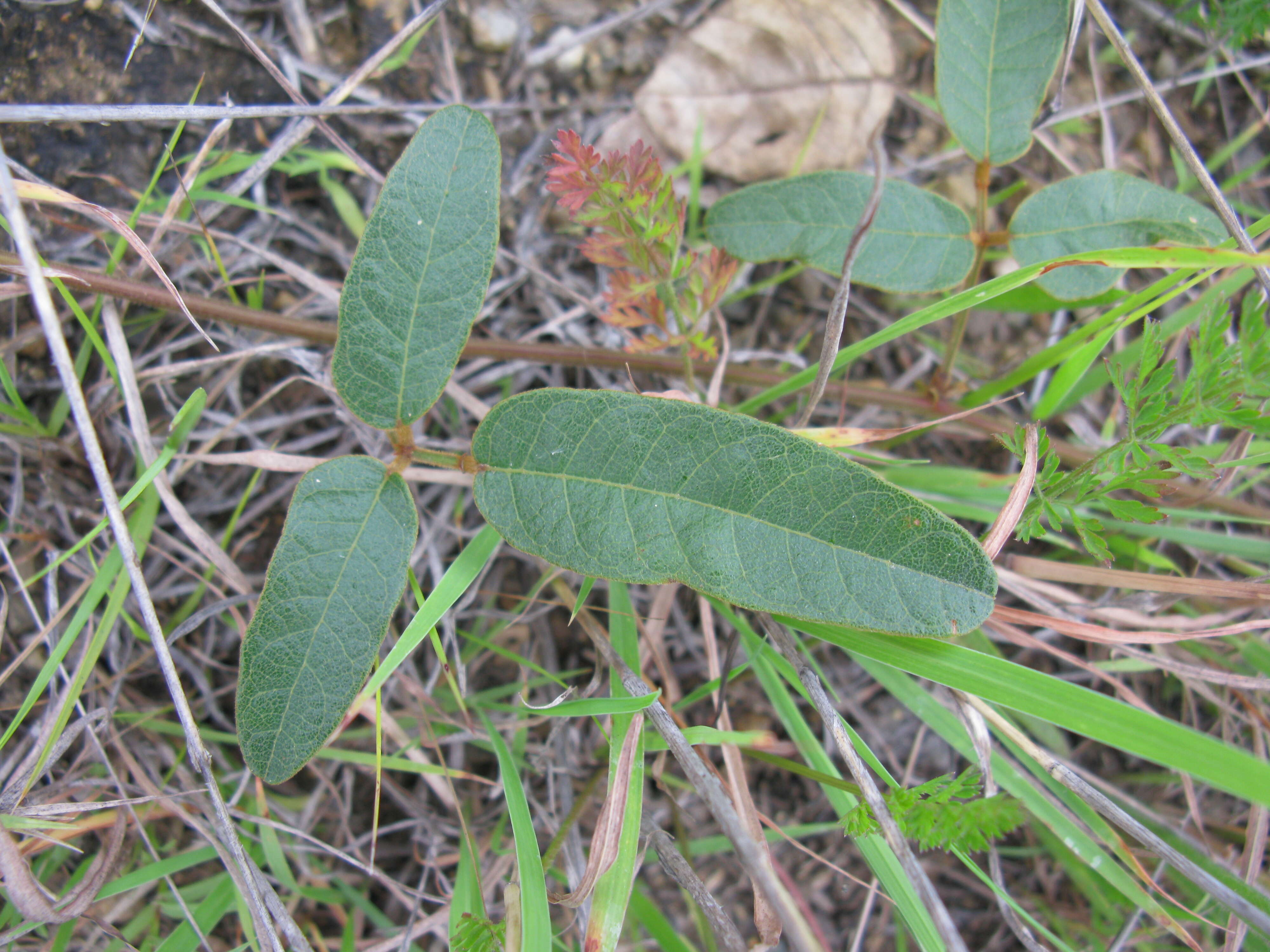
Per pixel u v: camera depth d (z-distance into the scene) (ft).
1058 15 0.72
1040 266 0.67
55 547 0.82
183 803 0.79
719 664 0.88
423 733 0.81
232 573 0.79
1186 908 0.76
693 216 0.86
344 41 0.84
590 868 0.66
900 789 0.65
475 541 0.70
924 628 0.60
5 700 0.80
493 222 0.63
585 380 0.89
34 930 0.76
